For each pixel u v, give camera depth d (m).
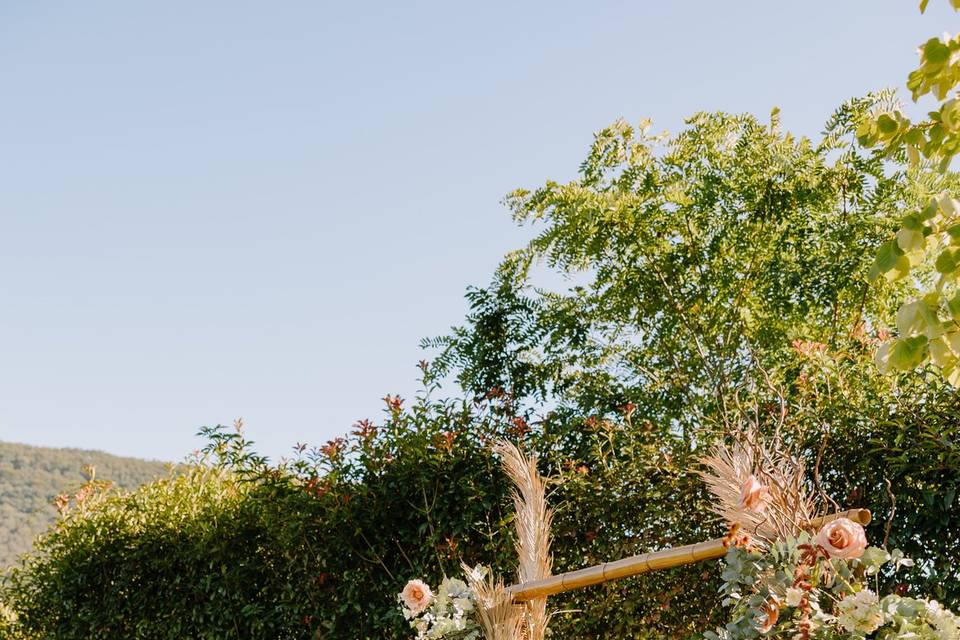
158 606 6.18
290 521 5.56
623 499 5.03
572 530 5.11
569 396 7.18
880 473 4.21
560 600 5.05
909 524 4.05
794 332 6.36
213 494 6.48
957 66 2.62
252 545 5.91
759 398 5.24
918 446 4.09
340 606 5.39
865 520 2.87
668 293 6.86
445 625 3.79
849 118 6.45
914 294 6.34
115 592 6.31
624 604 4.90
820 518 2.89
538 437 5.41
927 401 4.18
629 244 6.83
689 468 4.86
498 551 5.20
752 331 6.73
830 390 4.62
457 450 5.44
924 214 2.70
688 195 7.03
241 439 5.89
